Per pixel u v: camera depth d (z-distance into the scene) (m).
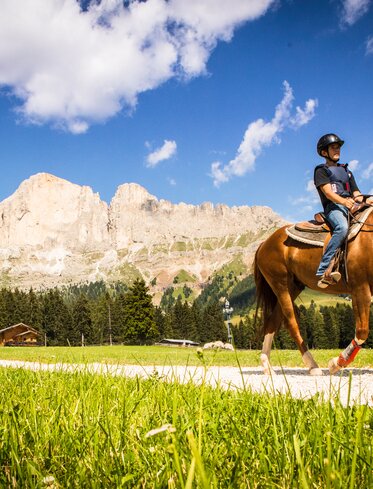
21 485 1.67
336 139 7.17
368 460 1.74
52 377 5.66
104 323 120.56
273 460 1.94
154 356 15.15
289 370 8.73
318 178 7.19
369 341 82.62
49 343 113.75
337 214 6.97
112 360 12.19
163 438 2.18
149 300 88.75
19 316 115.88
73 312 115.69
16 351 25.17
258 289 8.48
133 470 1.83
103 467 1.86
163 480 1.68
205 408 2.80
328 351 16.64
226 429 2.46
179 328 125.62
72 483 1.72
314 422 2.37
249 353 15.31
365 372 7.63
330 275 6.83
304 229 7.61
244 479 1.73
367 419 2.45
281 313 8.28
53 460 1.95
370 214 6.86
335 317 128.75
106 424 2.52
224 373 8.05
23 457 1.99
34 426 2.48
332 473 1.31
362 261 6.74
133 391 3.82
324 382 6.25
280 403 2.92
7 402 3.34
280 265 7.92
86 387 4.27
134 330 87.38
